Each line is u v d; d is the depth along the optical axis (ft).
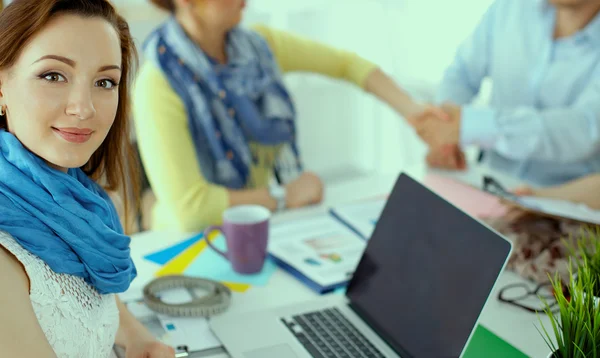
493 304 3.70
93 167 3.23
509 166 6.52
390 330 3.38
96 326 2.81
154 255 4.34
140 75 5.59
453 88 7.10
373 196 5.37
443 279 3.22
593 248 3.68
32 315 2.40
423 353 3.14
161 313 3.61
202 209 5.03
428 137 6.08
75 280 2.71
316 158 10.73
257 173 6.11
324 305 3.71
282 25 9.97
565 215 4.18
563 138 5.75
